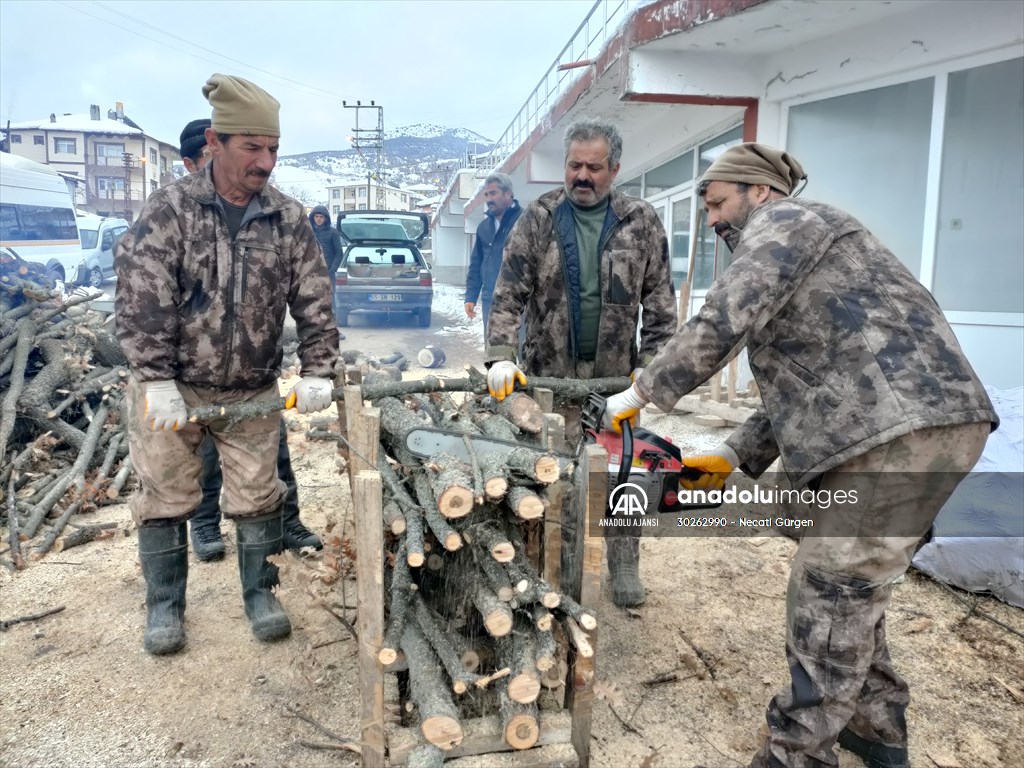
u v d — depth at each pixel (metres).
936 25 4.84
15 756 2.15
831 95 5.73
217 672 2.58
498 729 1.88
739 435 2.31
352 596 3.09
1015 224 4.67
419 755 1.80
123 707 2.38
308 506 4.22
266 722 2.32
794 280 1.78
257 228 2.57
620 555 3.06
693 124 8.09
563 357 3.04
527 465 1.90
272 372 2.73
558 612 1.98
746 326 1.76
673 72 6.12
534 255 2.96
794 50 5.90
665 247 3.03
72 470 4.22
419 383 2.52
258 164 2.41
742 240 1.87
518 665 1.83
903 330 1.73
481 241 7.32
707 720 2.35
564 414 3.03
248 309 2.57
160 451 2.57
